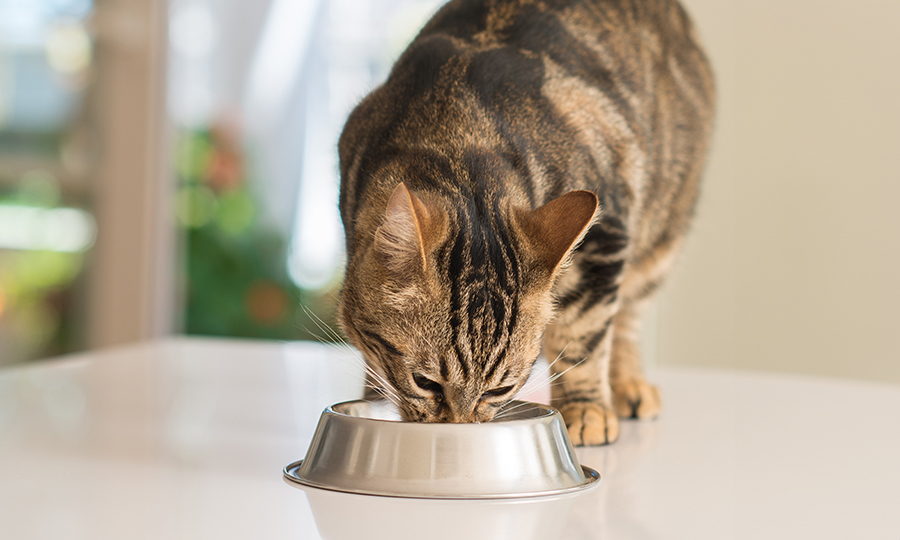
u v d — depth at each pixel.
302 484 0.68
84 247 1.90
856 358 1.31
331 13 1.97
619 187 0.88
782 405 0.97
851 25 1.29
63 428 0.84
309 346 1.33
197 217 2.01
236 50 2.04
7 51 1.80
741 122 1.36
